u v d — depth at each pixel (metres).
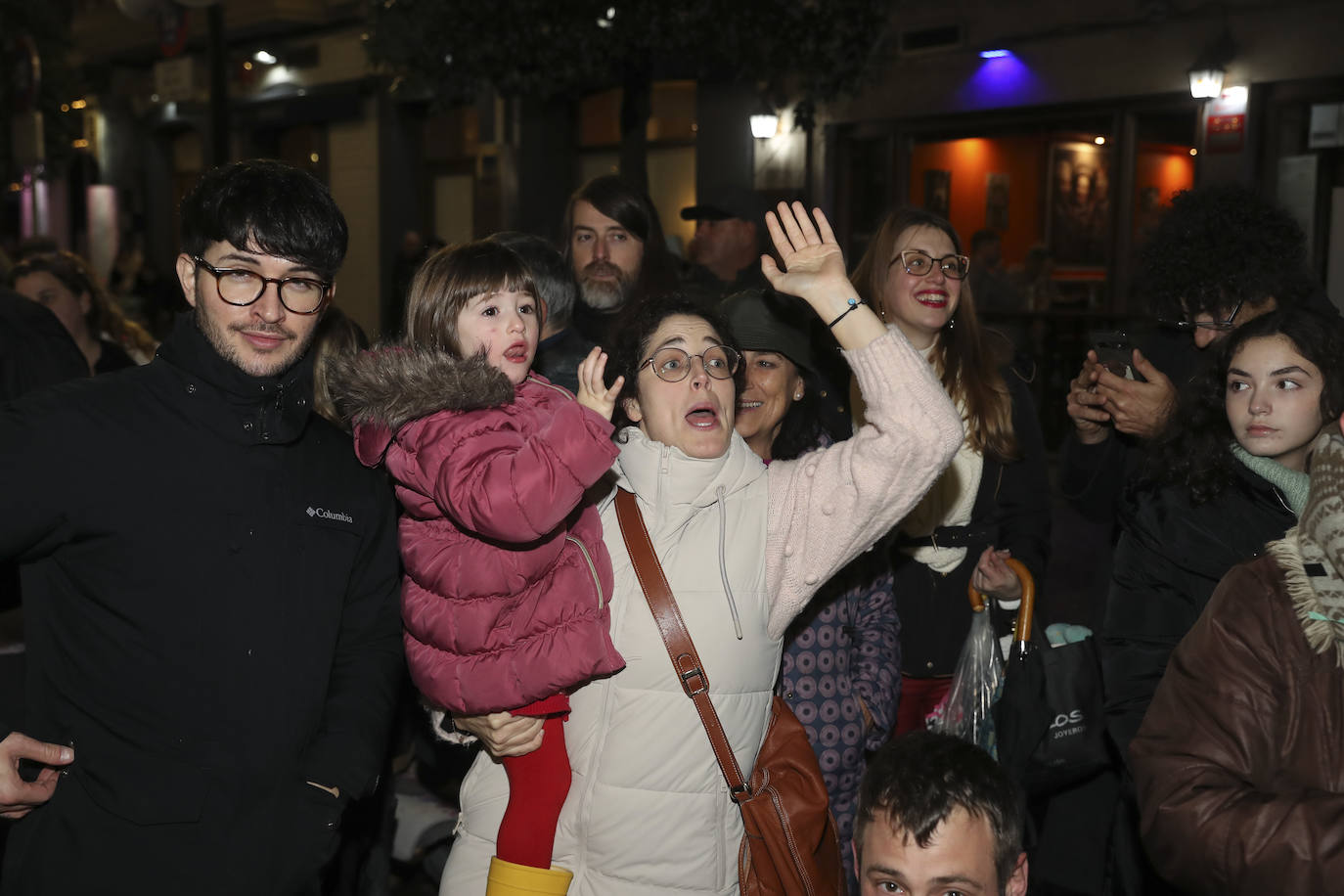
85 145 21.80
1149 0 9.70
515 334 2.47
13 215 21.14
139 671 2.08
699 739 2.25
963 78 11.32
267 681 2.17
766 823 2.25
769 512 2.34
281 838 2.17
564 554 2.29
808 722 2.93
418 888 3.91
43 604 2.14
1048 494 3.65
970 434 3.48
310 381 2.30
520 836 2.26
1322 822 1.82
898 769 2.19
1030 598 3.08
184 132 21.52
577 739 2.30
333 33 17.20
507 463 2.10
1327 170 8.97
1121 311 10.42
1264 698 1.97
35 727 2.13
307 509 2.27
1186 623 2.56
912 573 3.49
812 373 3.17
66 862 2.06
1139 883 2.61
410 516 2.37
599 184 4.40
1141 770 2.06
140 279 16.84
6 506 2.00
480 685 2.22
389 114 16.59
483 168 13.99
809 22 6.18
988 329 3.79
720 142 12.95
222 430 2.16
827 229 2.32
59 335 3.30
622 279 4.30
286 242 2.11
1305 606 1.95
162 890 2.08
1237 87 9.30
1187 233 3.35
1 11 14.99
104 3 20.88
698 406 2.35
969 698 3.20
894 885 2.17
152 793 2.07
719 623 2.26
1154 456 2.65
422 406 2.18
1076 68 10.40
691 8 5.93
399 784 3.98
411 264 13.96
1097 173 10.71
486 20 5.97
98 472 2.06
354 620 2.42
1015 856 2.18
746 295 3.12
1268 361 2.39
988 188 11.63
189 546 2.11
